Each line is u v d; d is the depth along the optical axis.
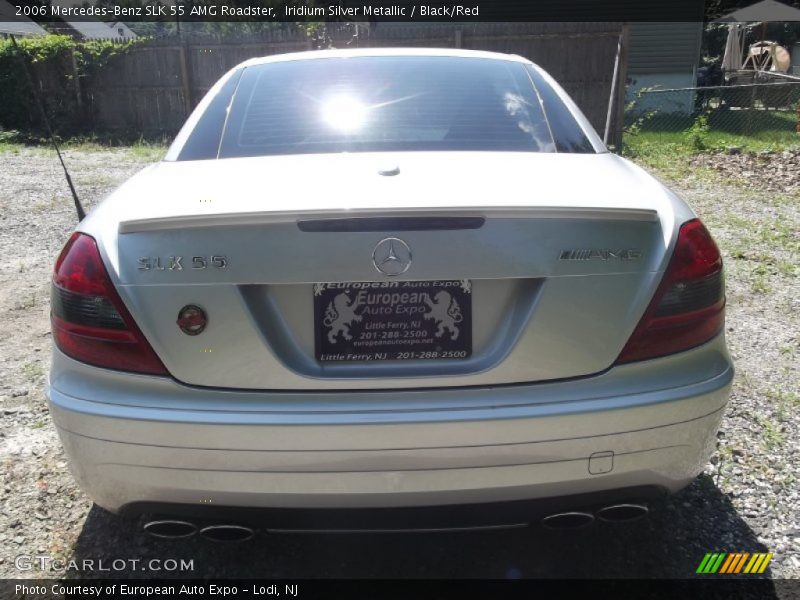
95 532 2.60
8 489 2.82
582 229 1.94
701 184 9.02
